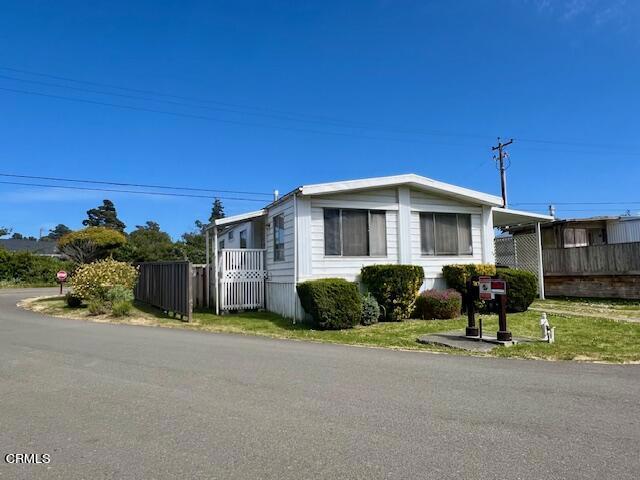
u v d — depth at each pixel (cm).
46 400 517
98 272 1497
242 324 1209
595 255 1755
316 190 1241
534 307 1508
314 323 1177
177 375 628
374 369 667
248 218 1527
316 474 335
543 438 402
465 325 1158
